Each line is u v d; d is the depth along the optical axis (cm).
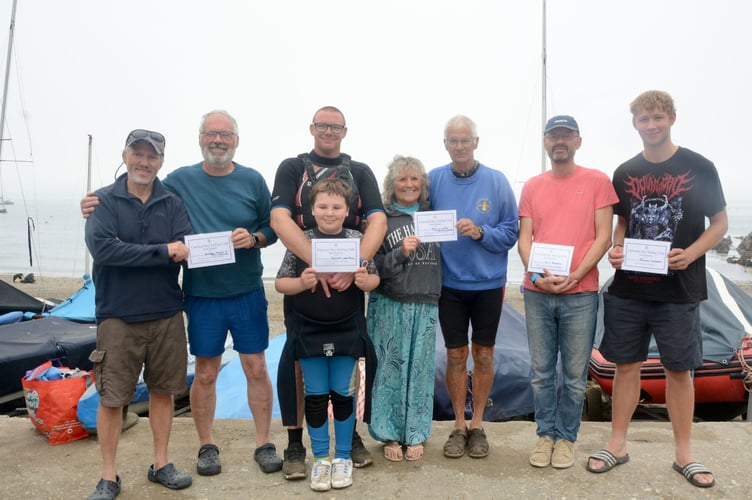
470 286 377
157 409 347
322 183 336
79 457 399
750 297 661
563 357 367
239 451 404
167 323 337
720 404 575
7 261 3422
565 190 364
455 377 393
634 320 351
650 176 343
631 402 366
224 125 351
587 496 329
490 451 396
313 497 331
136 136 324
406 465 371
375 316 373
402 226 368
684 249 334
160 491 340
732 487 337
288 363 339
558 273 351
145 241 331
